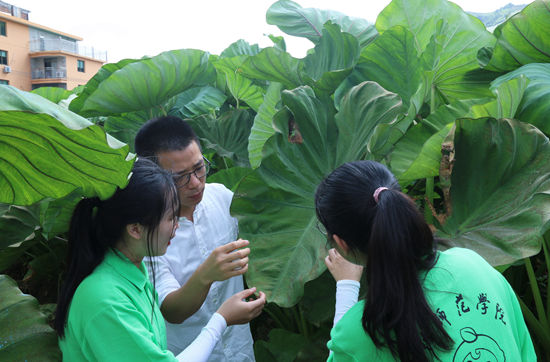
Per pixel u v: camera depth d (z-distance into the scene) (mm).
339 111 1901
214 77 3068
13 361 1404
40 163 1007
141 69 2541
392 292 809
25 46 33875
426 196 1812
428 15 2627
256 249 1670
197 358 1191
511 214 1427
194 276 1332
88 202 1076
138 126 3617
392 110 1745
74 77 35375
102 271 1056
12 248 2426
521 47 2197
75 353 1062
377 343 830
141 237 1078
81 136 866
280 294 1570
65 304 1058
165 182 1067
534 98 1794
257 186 1760
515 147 1493
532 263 2170
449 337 804
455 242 1462
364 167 918
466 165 1572
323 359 2012
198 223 1648
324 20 3021
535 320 1726
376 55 2285
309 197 1799
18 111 778
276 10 3150
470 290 862
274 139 1812
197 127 3389
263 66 2502
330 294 1972
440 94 2748
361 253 931
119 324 988
